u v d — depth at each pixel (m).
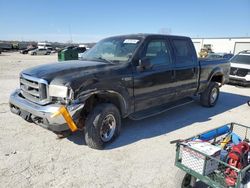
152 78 5.09
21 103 4.26
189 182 2.98
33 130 5.03
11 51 61.97
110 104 4.31
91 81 4.04
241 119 6.43
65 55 24.44
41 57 37.53
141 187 3.30
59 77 3.95
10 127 5.16
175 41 5.84
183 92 6.14
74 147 4.33
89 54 5.55
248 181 2.60
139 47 4.93
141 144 4.59
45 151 4.15
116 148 4.37
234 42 39.56
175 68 5.67
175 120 6.11
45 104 3.96
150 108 5.51
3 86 9.90
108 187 3.27
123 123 5.71
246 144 3.11
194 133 5.28
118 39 5.47
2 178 3.34
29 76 4.22
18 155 3.98
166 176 3.58
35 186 3.21
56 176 3.45
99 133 4.16
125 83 4.54
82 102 3.84
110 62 4.80
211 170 2.67
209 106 7.45
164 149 4.43
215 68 7.18
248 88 11.46
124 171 3.66
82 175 3.50
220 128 3.65
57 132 4.37
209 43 43.03
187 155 2.76
